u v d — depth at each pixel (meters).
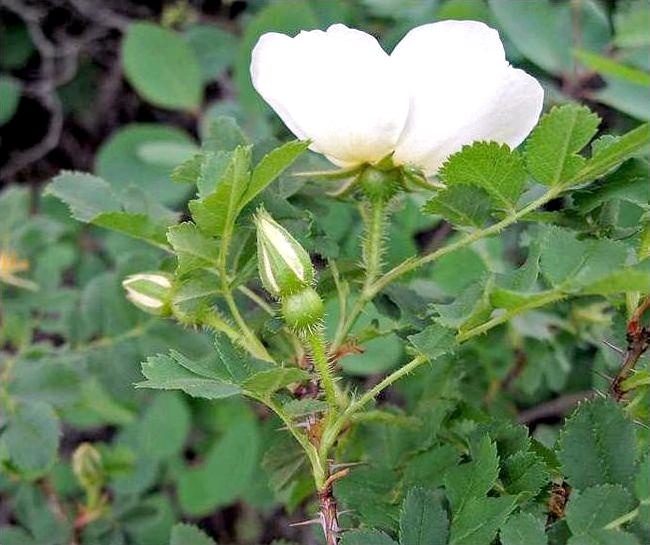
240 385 0.19
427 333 0.19
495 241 0.31
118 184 0.43
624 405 0.21
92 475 0.34
